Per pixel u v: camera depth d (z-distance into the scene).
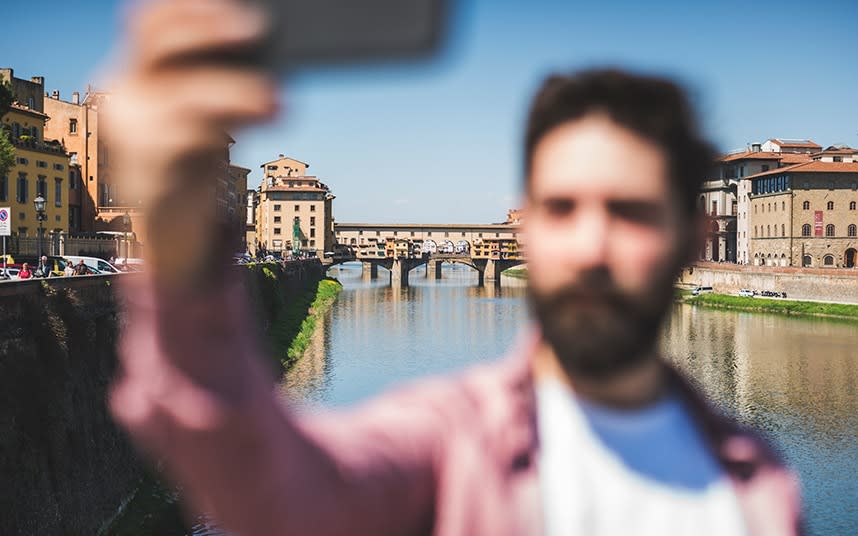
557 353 1.61
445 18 0.83
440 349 61.53
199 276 0.95
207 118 0.83
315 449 1.23
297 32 0.82
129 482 24.44
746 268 104.38
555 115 1.57
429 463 1.44
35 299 21.06
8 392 18.41
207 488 1.03
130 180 0.88
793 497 1.80
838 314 85.88
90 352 23.84
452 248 195.50
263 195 168.88
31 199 60.12
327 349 60.91
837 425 37.00
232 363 1.01
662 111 1.55
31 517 17.91
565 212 1.56
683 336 68.88
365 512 1.28
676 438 1.71
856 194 109.06
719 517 1.67
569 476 1.58
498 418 1.54
